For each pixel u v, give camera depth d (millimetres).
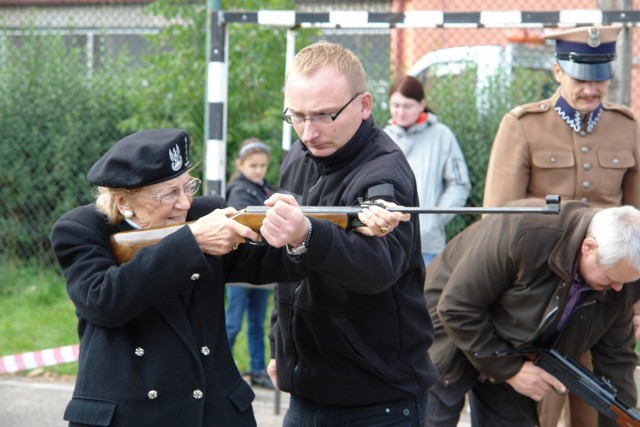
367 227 2795
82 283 2809
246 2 8227
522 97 7555
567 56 4852
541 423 4375
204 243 2809
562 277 3695
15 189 9250
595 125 4980
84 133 9164
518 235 3766
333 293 3195
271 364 3691
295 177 3475
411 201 3084
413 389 3336
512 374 3961
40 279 9117
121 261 2887
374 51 9078
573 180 4934
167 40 8625
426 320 3379
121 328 2854
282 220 2684
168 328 2869
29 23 9445
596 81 4801
